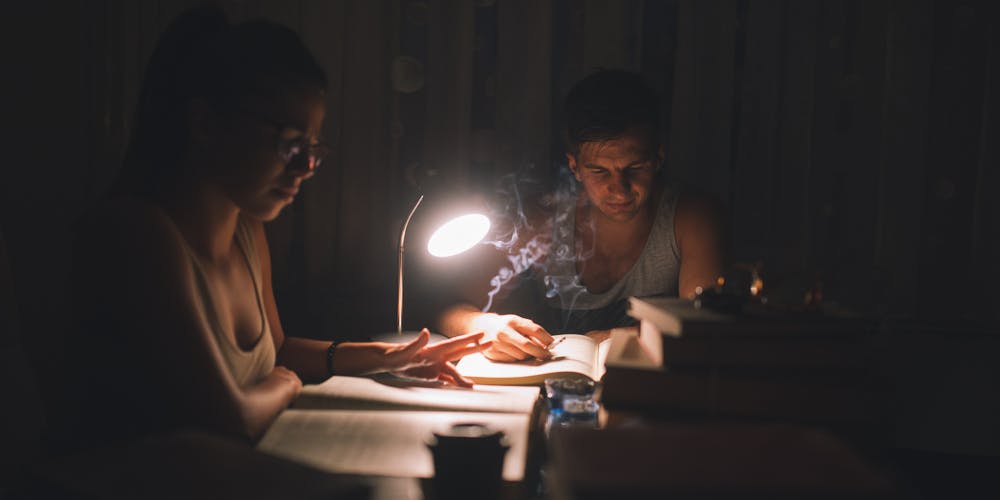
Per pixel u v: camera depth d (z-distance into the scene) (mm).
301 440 856
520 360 1227
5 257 1212
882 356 908
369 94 2082
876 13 1962
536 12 2023
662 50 2053
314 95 980
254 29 958
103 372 871
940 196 1980
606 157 1451
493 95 2100
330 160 2082
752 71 2006
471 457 658
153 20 2062
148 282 863
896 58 1958
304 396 1032
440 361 1201
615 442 597
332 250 2111
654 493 499
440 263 1923
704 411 788
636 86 1480
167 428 861
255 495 588
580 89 1511
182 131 979
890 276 1985
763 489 500
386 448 828
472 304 1665
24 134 2072
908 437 1896
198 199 997
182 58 988
